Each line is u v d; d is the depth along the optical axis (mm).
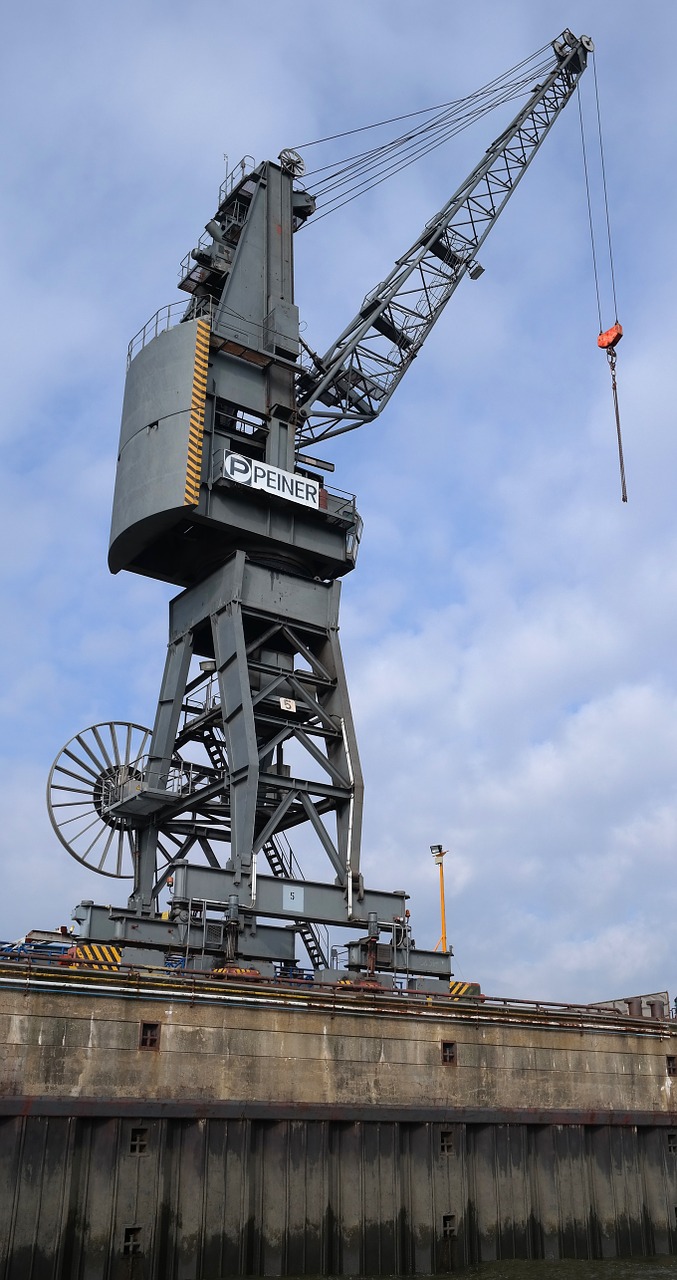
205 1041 28234
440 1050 32531
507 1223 32375
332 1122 29766
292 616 43125
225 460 41844
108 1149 25969
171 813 42344
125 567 44625
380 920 39500
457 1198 31359
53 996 26391
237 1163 27734
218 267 46906
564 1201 33844
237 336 45219
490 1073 33438
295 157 49656
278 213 48500
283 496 43156
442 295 53125
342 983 32219
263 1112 28422
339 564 45406
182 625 44188
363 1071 30703
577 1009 37094
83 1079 26172
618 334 50750
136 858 43500
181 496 40750
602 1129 35656
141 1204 26031
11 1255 24016
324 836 40000
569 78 60156
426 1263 30031
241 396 44375
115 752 44812
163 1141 26781
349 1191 29375
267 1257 27625
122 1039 27016
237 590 41625
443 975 39594
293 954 37531
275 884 37906
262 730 44750
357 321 50688
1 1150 24703
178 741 43875
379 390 50000
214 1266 26594
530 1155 33875
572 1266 32062
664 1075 37938
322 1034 30281
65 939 35875
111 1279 25062
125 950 34750
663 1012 39875
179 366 42875
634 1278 30625
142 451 42656
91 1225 25297
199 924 35656
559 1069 35188
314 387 47906
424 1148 31094
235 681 40094
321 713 42406
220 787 39719
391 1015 31781
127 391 44812
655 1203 36156
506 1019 34406
